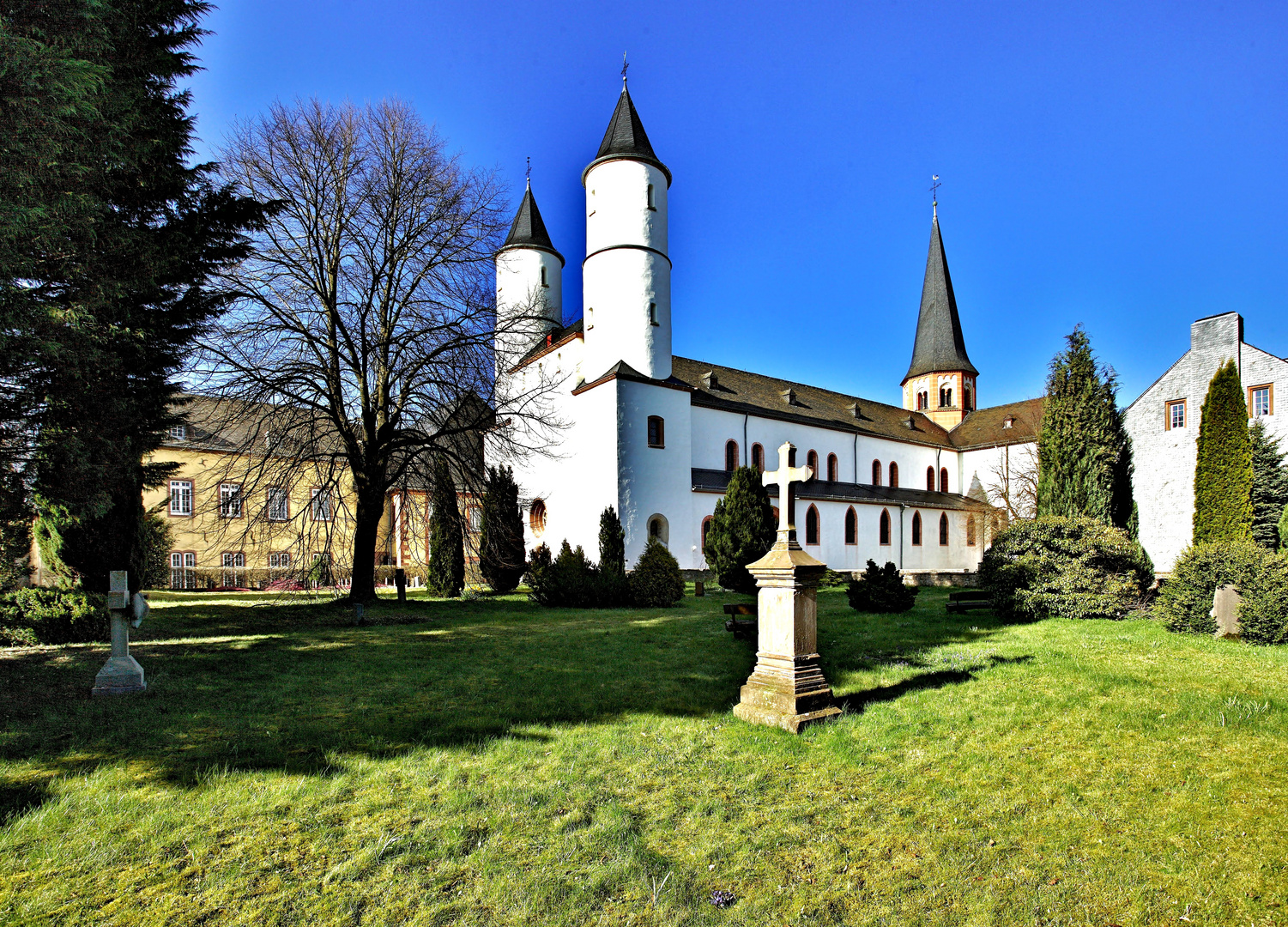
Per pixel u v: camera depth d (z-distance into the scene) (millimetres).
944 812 4539
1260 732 5805
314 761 5414
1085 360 17016
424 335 17844
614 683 8320
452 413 17766
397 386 19031
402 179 17938
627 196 28828
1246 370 24234
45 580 11922
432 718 6688
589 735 6164
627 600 18953
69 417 10023
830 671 8648
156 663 9617
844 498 35281
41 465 10000
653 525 27375
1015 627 12258
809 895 3541
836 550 34844
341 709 7070
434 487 18328
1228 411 17000
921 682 7984
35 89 7086
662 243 29469
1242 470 16703
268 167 16688
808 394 41750
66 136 8336
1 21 6902
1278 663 8406
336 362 17156
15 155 7281
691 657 10102
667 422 28234
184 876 3680
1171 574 11734
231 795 4711
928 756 5547
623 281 28531
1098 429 16734
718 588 24000
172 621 14477
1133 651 9438
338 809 4512
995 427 45969
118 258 10062
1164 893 3553
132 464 11211
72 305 9148
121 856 3875
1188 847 4000
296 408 16422
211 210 13484
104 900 3436
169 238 11672
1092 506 16578
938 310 50875
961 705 6977
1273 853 3889
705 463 31328
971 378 51156
